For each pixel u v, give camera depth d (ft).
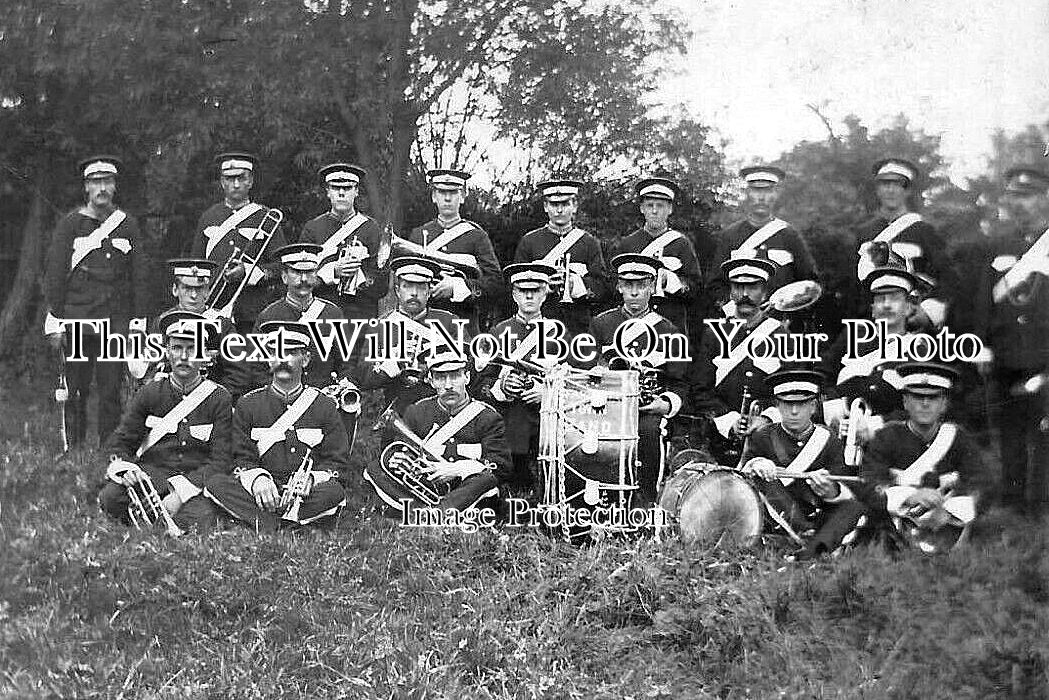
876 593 17.89
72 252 19.67
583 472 18.58
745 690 16.06
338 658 16.15
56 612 17.28
